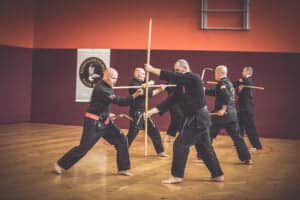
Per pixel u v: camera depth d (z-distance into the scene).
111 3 11.14
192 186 4.70
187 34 10.60
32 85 11.75
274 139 9.89
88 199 4.04
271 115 10.13
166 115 10.67
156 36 10.79
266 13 10.12
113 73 5.07
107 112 5.12
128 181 4.88
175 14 10.67
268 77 10.13
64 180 4.84
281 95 10.06
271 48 10.11
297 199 4.20
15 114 11.41
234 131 6.20
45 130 10.00
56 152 6.80
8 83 11.15
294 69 9.98
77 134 9.30
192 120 4.77
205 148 4.95
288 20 10.01
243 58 10.26
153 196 4.21
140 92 5.05
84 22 11.36
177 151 4.81
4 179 4.82
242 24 10.26
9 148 7.14
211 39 10.45
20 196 4.09
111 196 4.17
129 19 11.00
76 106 11.44
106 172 5.36
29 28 11.67
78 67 11.39
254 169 5.83
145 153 6.68
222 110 5.90
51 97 11.64
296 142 9.34
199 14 10.52
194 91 4.74
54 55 11.59
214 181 4.97
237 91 7.93
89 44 11.33
